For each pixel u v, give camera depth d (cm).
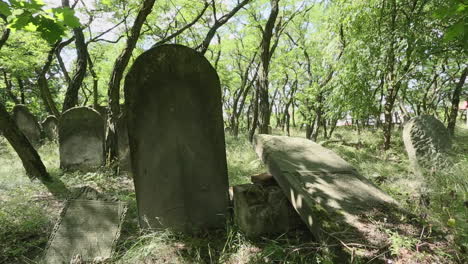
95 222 280
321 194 249
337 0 748
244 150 735
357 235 200
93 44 1276
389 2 661
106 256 254
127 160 588
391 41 629
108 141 594
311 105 1073
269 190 290
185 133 305
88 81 1441
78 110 607
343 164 305
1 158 699
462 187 311
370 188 266
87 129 611
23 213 340
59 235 267
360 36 689
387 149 726
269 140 343
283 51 1539
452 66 991
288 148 330
